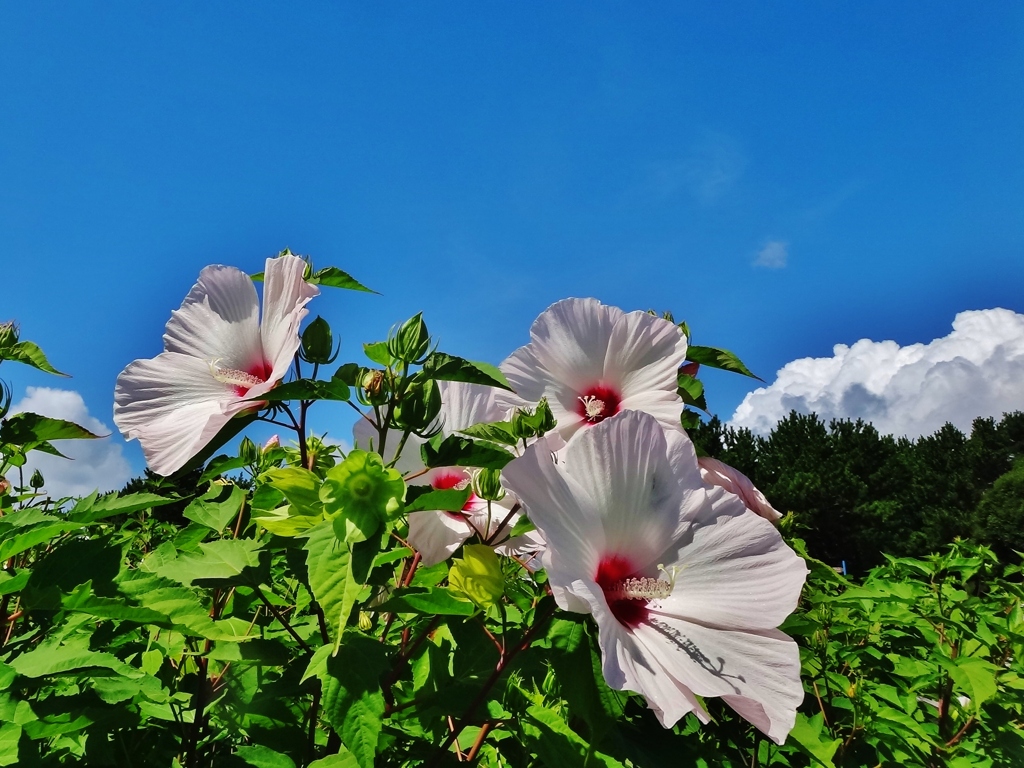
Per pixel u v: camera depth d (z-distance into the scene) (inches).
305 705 28.7
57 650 22.6
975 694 35.4
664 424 30.4
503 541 24.8
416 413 22.8
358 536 19.5
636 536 23.5
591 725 20.3
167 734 27.7
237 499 30.5
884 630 47.4
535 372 33.4
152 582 22.7
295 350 23.5
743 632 22.2
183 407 26.4
